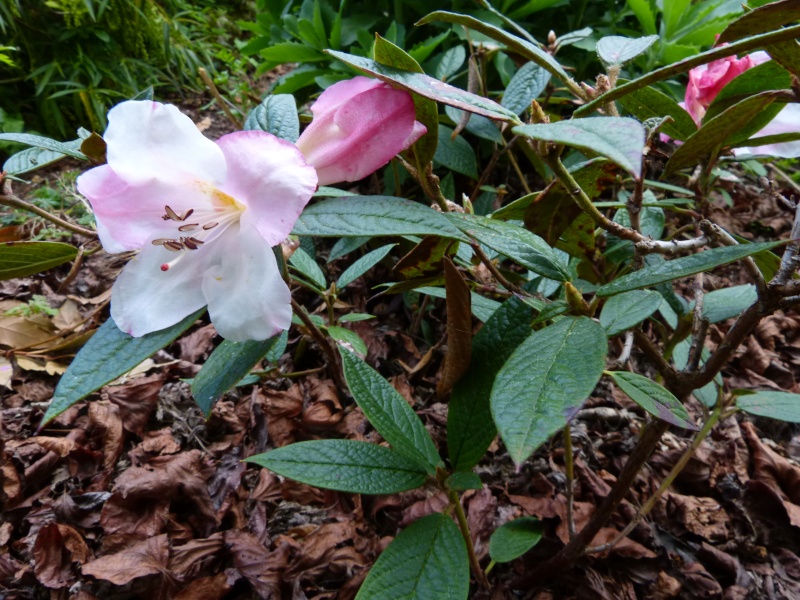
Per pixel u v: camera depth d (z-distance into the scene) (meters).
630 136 0.15
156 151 0.19
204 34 1.12
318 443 0.26
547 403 0.17
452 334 0.25
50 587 0.36
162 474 0.41
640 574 0.37
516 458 0.16
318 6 0.59
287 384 0.49
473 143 0.66
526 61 0.47
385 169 0.62
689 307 0.38
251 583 0.36
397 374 0.51
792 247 0.21
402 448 0.26
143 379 0.47
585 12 0.69
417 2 0.64
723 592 0.37
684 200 0.36
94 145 0.20
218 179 0.19
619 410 0.49
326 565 0.37
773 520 0.41
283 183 0.18
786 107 0.26
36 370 0.51
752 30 0.18
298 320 0.41
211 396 0.23
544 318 0.21
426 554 0.24
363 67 0.19
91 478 0.43
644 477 0.43
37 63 0.86
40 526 0.40
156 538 0.38
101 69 0.89
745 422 0.48
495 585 0.36
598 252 0.38
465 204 0.27
